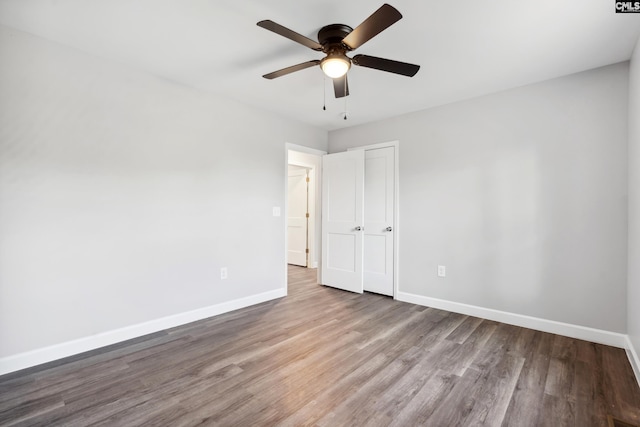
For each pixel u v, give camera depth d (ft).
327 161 14.03
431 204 11.21
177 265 9.31
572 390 5.92
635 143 6.95
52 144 7.11
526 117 9.23
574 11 5.84
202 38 7.01
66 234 7.30
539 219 8.99
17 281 6.66
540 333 8.71
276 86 9.62
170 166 9.16
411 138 11.82
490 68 8.22
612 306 7.91
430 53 7.48
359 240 12.79
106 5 5.86
